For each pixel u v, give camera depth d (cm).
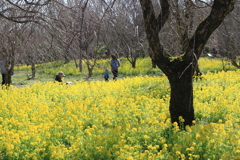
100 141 568
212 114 771
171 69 667
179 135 618
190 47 644
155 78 1448
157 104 873
